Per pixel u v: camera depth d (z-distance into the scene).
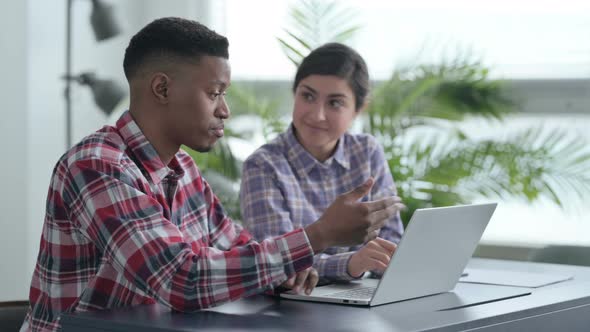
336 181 2.00
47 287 1.33
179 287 1.18
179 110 1.31
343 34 3.15
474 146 3.03
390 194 2.03
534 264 1.99
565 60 3.07
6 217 3.06
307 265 1.23
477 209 1.42
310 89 1.88
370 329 1.10
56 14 3.20
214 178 3.05
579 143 3.01
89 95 3.30
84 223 1.24
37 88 3.13
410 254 1.31
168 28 1.31
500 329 1.24
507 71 3.15
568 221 3.05
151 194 1.32
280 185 1.88
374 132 3.06
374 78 3.29
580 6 3.04
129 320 1.15
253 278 1.20
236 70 3.51
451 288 1.50
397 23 3.27
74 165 1.26
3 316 1.50
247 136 3.31
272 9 3.44
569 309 1.41
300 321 1.17
